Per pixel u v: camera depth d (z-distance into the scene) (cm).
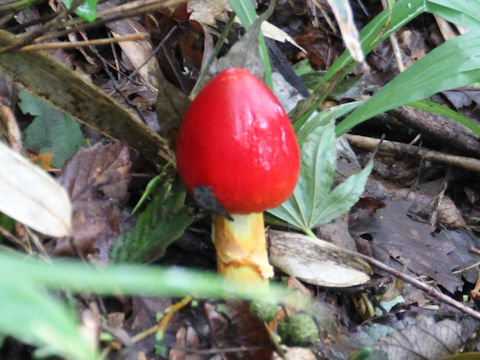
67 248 22
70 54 32
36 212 16
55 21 20
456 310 30
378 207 35
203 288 13
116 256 23
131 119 24
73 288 20
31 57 21
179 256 27
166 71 34
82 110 23
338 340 24
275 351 21
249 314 22
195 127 20
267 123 20
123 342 19
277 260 27
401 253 33
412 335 26
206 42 34
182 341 22
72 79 22
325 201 28
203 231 28
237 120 20
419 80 28
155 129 31
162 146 25
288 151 21
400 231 34
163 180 25
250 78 20
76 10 21
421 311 29
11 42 21
